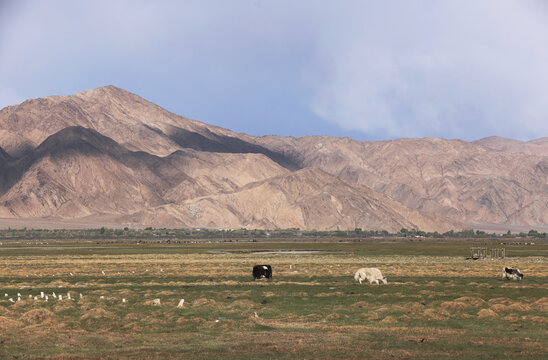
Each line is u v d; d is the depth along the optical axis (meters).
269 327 54.69
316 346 46.09
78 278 109.19
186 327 55.03
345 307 65.81
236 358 42.31
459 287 84.75
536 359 41.28
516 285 87.81
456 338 48.84
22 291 86.25
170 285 93.44
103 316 61.16
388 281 95.69
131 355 43.62
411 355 42.69
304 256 182.50
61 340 49.16
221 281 99.25
